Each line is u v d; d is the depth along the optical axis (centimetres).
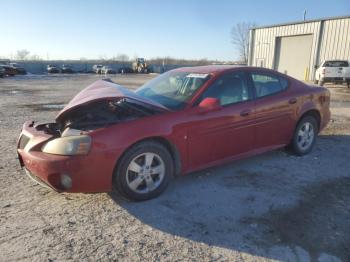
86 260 266
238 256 274
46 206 359
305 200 375
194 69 480
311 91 534
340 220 331
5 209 350
